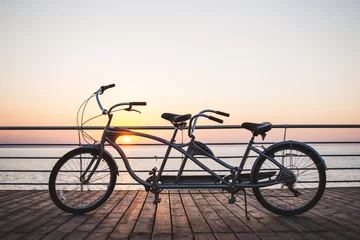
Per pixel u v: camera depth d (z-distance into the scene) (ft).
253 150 8.51
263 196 8.80
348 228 7.45
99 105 8.73
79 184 8.75
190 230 7.27
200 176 8.48
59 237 6.72
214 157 8.47
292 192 8.54
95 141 8.95
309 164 8.66
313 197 8.63
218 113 8.51
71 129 11.94
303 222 7.99
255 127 8.36
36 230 7.22
